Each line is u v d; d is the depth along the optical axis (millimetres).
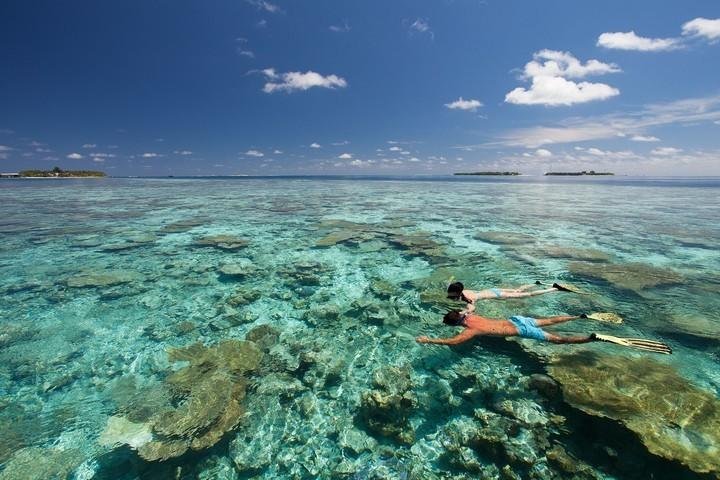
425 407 5051
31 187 52656
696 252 13000
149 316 7891
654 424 4406
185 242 14680
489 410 4934
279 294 9156
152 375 5738
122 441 4410
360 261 11953
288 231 17125
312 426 4766
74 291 9211
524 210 25625
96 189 49375
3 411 4887
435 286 9578
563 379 5375
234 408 5012
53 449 4266
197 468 4109
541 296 8633
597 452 4172
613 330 7039
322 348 6582
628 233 16516
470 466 4125
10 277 10156
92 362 6109
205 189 52531
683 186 64000
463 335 6176
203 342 6820
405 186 63938
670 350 5836
